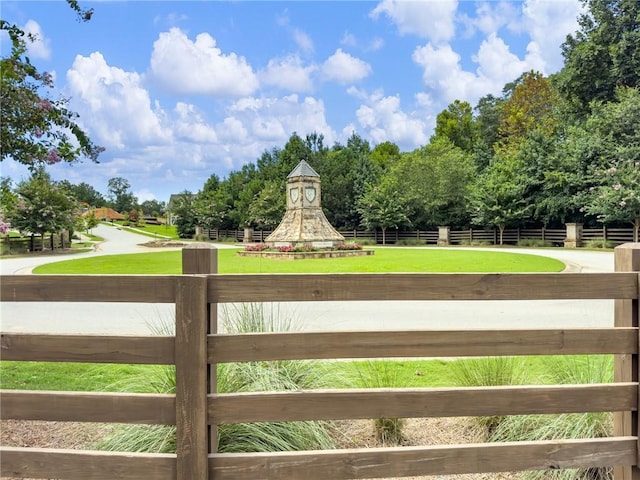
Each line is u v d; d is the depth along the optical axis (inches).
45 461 70.7
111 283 71.2
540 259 569.9
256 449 86.8
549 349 76.1
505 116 1487.5
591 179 792.3
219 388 96.6
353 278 74.2
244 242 1424.7
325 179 1379.2
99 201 3331.7
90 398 70.5
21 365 160.4
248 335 71.1
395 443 100.7
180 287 69.9
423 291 75.3
